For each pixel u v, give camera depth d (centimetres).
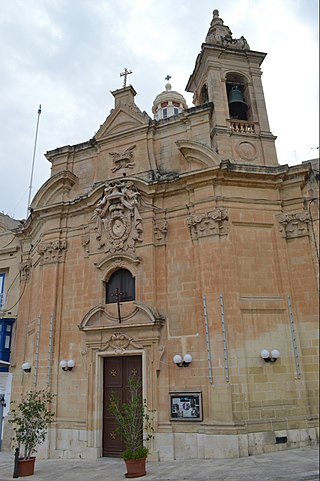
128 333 1455
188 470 1091
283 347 1341
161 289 1487
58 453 1437
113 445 1403
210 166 1509
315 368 1310
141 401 1285
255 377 1297
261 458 1134
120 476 1102
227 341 1306
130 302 1501
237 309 1350
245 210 1485
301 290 1395
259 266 1429
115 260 1574
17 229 2058
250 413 1250
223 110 1678
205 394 1303
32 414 1278
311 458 1086
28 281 1964
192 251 1490
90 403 1434
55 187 1827
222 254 1411
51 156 1917
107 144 1806
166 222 1561
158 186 1595
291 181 1517
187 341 1388
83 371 1506
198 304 1402
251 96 1762
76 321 1591
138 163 1705
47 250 1725
